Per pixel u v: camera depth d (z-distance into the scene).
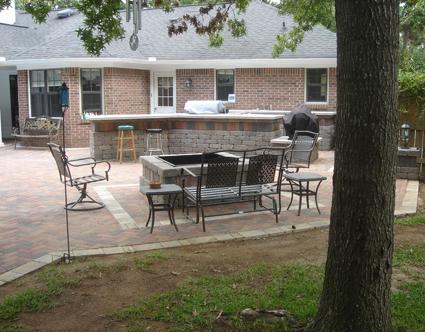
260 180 6.75
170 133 13.65
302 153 10.38
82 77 16.64
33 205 7.77
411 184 9.31
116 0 6.27
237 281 4.52
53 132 16.39
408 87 9.90
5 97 19.39
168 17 20.06
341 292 3.14
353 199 3.03
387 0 2.87
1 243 5.78
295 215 7.06
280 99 17.06
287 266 4.89
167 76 18.50
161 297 4.14
